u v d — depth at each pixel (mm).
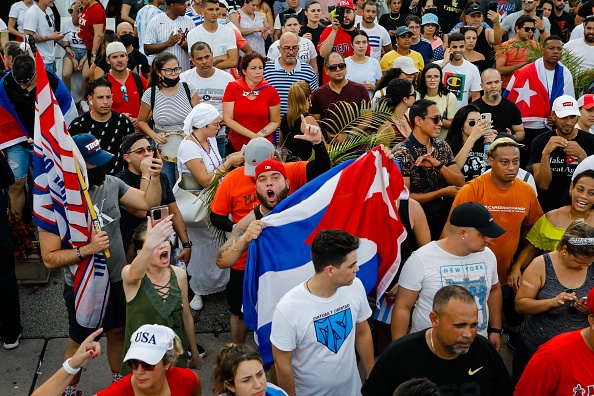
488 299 4867
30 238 7098
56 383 3885
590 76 9180
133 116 8406
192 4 10898
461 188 5746
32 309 6703
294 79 8617
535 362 3914
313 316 4137
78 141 5027
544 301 4727
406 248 5180
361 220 4918
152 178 5406
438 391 3031
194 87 8367
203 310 6762
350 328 4273
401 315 4652
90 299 4980
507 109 7859
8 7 11641
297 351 4203
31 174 8094
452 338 3656
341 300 4230
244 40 10492
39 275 7055
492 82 7727
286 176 5531
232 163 6250
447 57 9320
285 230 4848
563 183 6875
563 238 4719
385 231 4965
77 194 4863
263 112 7805
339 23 9914
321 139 5441
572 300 4672
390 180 4961
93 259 4953
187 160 6496
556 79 8422
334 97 7855
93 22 11180
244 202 5676
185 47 10039
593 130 7930
